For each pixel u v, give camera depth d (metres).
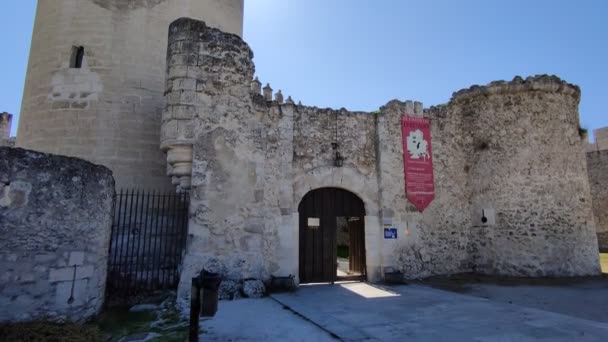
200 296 4.67
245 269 8.63
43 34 11.09
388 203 10.97
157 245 9.84
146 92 10.83
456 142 12.66
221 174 8.80
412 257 11.05
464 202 12.38
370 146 11.27
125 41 10.87
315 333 5.60
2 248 5.54
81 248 6.46
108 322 6.58
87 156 10.14
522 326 5.92
